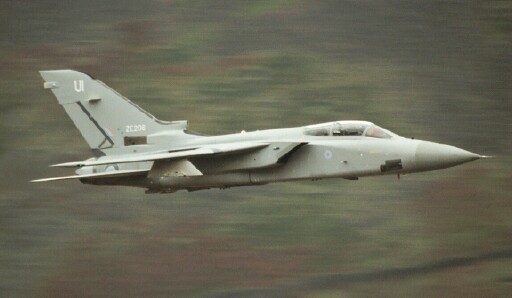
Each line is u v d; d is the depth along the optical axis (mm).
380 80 155500
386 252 115812
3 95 153875
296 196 128000
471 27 169000
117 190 134750
